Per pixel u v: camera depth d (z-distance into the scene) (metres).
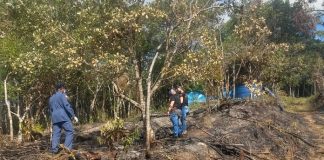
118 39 12.51
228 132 14.87
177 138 13.59
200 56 12.95
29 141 15.70
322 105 33.16
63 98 11.62
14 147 13.71
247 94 23.89
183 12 13.05
